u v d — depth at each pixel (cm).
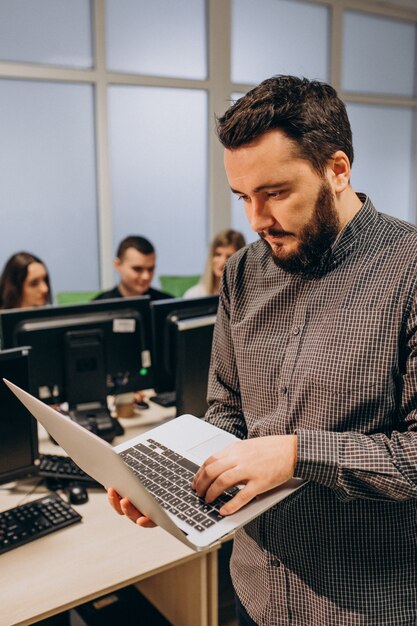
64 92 405
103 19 402
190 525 87
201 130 462
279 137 80
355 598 95
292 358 97
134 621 180
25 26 383
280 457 84
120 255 325
